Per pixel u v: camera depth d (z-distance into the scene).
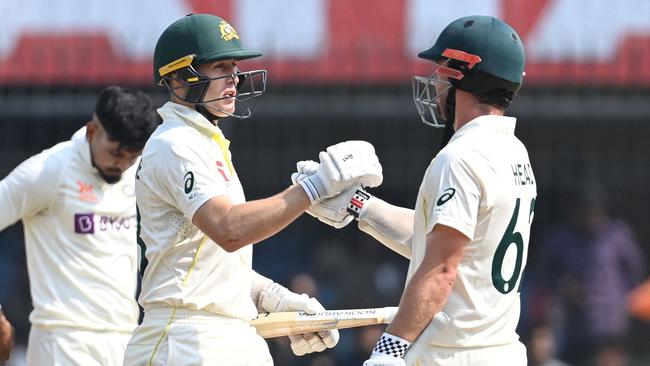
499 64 18.20
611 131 41.69
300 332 20.27
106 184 23.48
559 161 41.91
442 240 17.48
